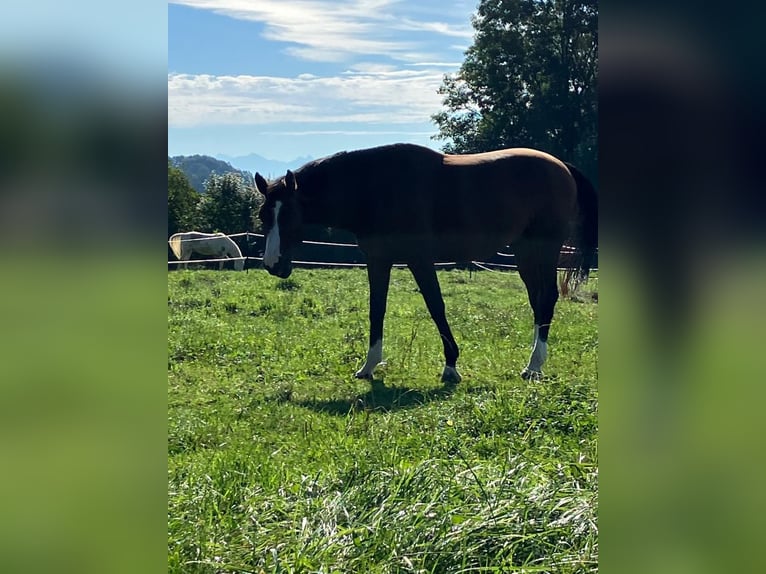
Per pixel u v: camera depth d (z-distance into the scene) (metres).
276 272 6.42
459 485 3.47
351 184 6.42
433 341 6.97
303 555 2.88
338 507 3.30
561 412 4.69
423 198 6.47
